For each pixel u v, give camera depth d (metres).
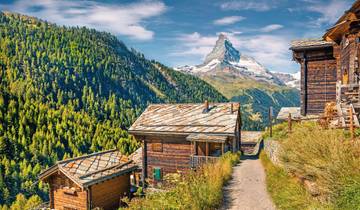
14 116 115.62
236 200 10.32
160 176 26.02
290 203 8.38
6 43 187.38
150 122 27.47
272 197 10.02
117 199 21.27
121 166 22.33
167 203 8.66
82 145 111.94
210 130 23.91
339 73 19.05
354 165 7.14
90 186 18.91
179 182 10.30
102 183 19.94
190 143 24.81
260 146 26.88
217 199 9.95
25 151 100.12
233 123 24.23
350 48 15.78
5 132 104.56
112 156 24.06
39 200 75.06
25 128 111.06
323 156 8.45
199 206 8.84
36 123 117.75
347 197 6.56
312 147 8.94
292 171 10.30
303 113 23.09
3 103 119.12
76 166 20.22
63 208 20.09
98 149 110.94
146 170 26.84
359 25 15.30
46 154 101.38
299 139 10.67
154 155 26.47
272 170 12.77
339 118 12.16
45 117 122.94
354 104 12.72
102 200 19.86
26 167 92.50
